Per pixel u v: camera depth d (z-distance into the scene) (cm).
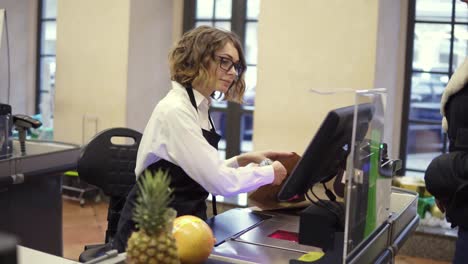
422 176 475
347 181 144
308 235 173
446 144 467
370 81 429
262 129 471
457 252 198
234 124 539
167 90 562
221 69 203
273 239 187
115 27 523
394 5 454
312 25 445
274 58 461
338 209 175
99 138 246
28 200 322
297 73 454
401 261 411
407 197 224
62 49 552
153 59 545
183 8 553
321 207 177
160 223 131
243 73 215
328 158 168
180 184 204
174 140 193
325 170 175
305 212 174
